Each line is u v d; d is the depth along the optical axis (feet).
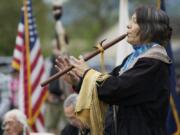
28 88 47.03
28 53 47.21
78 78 25.02
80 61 25.07
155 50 24.06
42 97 47.14
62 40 52.54
